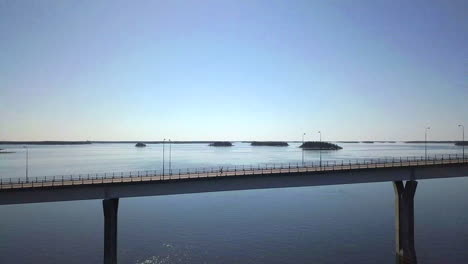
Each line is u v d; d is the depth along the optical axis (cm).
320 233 5531
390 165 4975
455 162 5125
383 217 6544
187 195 9488
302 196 9056
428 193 9312
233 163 15750
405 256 4438
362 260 4362
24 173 12500
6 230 5884
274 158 18975
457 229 5603
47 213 7300
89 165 16050
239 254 4597
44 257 4528
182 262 4328
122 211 7450
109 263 3809
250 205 7919
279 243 5041
